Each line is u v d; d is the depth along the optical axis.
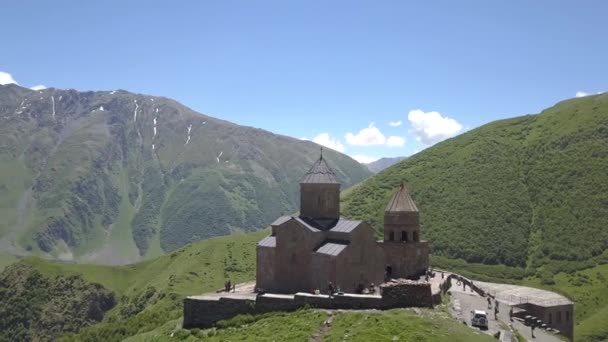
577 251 111.38
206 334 47.84
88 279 137.00
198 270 123.50
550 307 65.50
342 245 54.88
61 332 122.88
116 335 67.06
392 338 36.50
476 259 113.56
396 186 146.38
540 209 126.94
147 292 119.44
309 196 61.19
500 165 145.62
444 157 158.25
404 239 67.62
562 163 139.12
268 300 49.41
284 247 58.22
